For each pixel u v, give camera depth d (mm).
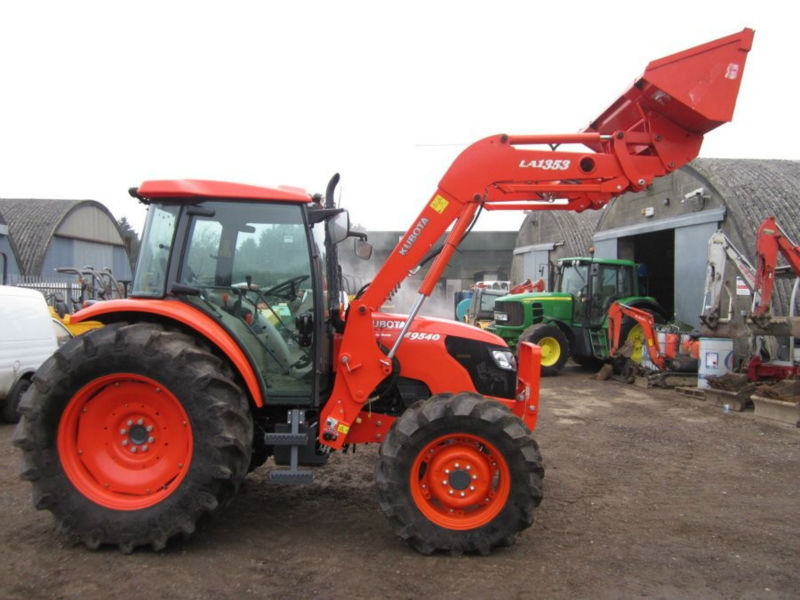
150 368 3762
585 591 3441
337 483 5391
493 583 3516
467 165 4301
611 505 4977
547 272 22719
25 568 3590
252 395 4023
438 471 3938
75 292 18609
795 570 3754
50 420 3793
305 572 3611
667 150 4578
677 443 7172
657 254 18031
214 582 3461
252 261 4305
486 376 4605
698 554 3980
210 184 4172
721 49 4473
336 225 4594
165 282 4156
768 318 8938
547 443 7137
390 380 4434
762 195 12562
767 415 8602
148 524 3740
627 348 12664
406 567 3705
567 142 4469
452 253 4273
